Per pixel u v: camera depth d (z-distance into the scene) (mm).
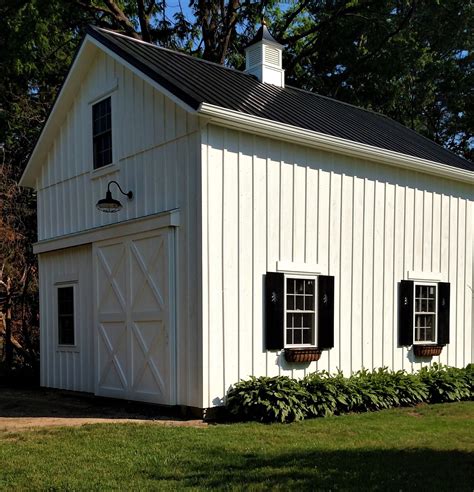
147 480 5121
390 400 9648
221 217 8492
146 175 9484
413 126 25641
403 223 11281
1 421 8148
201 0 21500
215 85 10102
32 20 18578
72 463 5652
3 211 16547
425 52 22875
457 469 5586
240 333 8594
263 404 7988
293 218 9430
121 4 21703
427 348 11359
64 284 11453
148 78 9094
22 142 19453
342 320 10094
